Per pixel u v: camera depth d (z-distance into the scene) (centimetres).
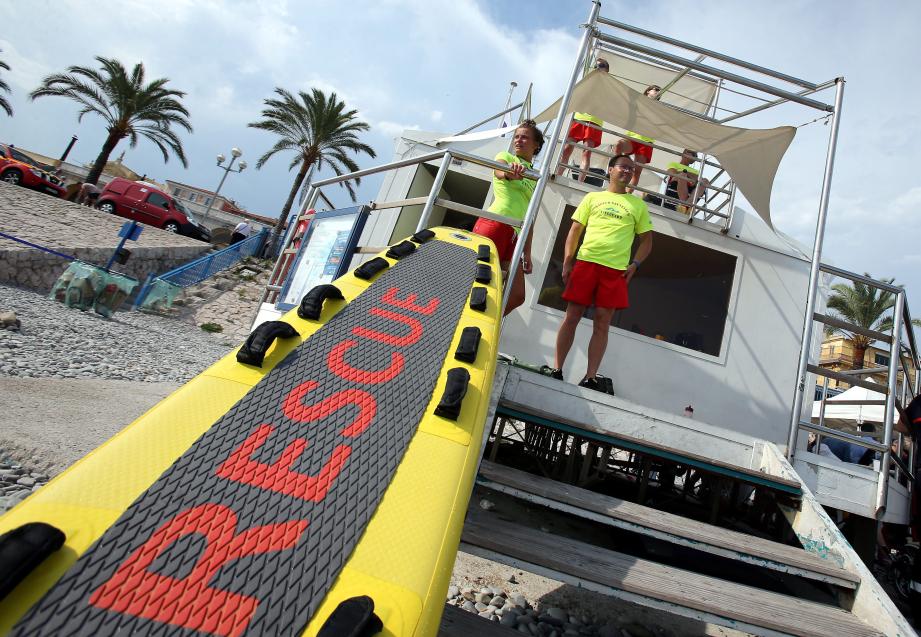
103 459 89
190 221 2162
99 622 67
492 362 149
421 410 123
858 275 355
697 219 516
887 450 320
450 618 181
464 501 106
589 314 550
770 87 373
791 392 491
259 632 71
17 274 1183
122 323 991
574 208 524
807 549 259
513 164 308
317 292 146
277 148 2583
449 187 770
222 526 84
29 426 301
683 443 305
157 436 97
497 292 185
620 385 479
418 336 149
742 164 490
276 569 80
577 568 192
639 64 675
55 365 495
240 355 120
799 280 511
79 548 75
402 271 182
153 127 2684
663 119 473
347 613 72
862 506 310
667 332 638
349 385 123
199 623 70
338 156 2606
